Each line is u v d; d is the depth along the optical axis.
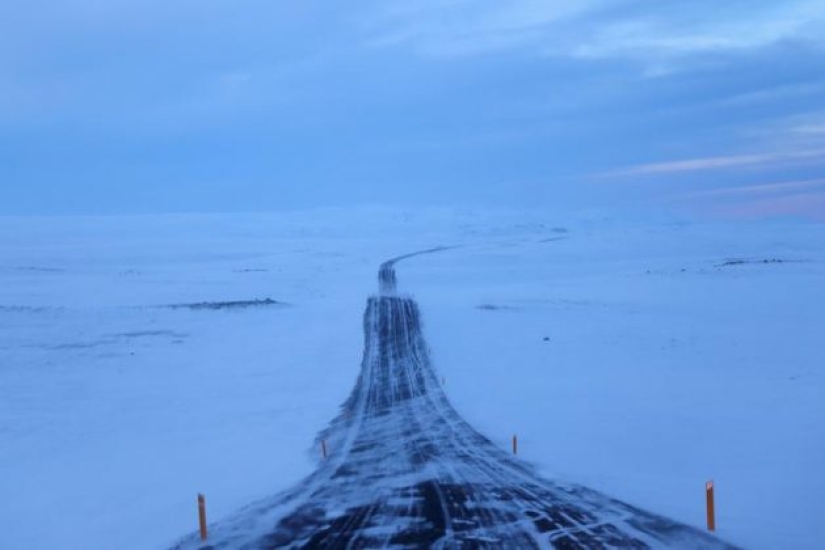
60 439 28.48
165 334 52.75
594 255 106.94
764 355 37.94
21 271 95.06
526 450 23.89
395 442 26.20
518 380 35.41
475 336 48.16
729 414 26.00
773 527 14.81
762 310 53.75
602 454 22.55
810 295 59.19
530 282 80.25
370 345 48.19
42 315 57.44
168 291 76.06
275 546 14.84
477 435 26.61
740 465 20.09
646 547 13.61
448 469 21.64
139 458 25.38
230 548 15.02
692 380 32.38
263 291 77.06
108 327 54.75
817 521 15.01
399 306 63.03
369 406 33.12
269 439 27.75
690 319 51.19
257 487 20.94
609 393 30.98
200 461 24.72
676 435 23.86
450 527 15.41
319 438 27.72
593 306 58.78
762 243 115.00
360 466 22.78
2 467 24.56
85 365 43.12
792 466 19.38
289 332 53.59
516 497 17.98
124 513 19.08
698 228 151.75
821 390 28.84
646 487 18.72
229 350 47.50
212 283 83.25
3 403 34.69
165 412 33.03
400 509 17.23
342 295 73.81
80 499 20.75
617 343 43.09
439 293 71.69
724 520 15.46
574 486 19.12
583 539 14.22
